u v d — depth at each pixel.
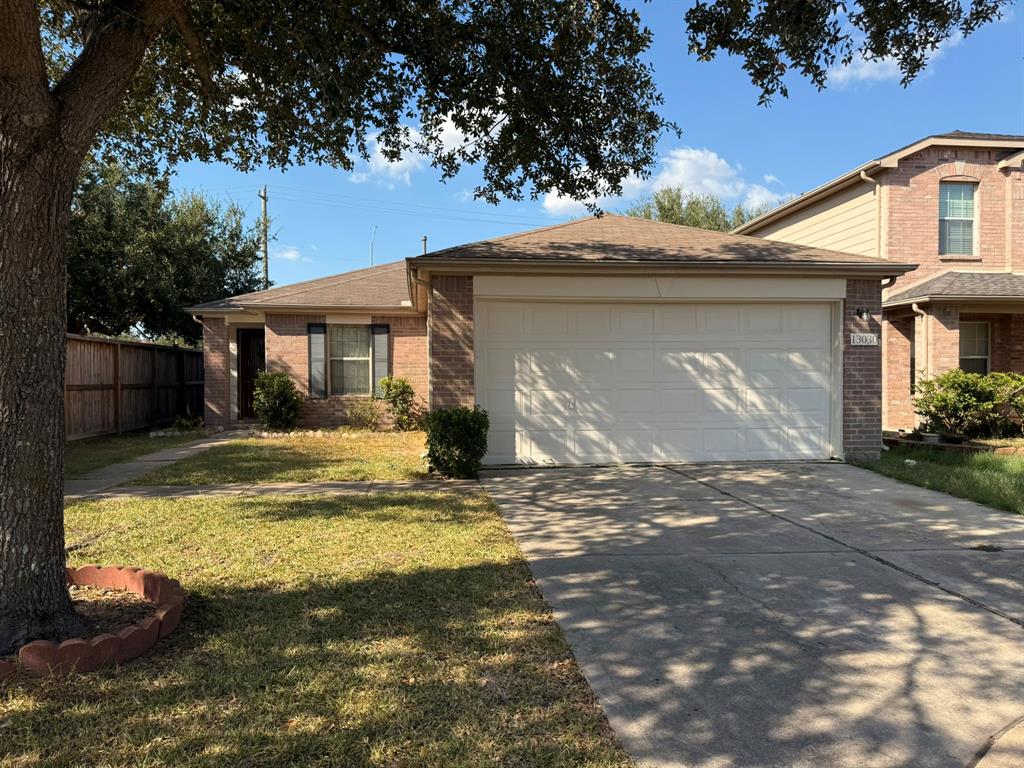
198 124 7.06
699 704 2.86
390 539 5.40
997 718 2.76
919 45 5.15
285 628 3.60
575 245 9.56
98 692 2.90
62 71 6.66
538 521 6.08
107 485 7.90
